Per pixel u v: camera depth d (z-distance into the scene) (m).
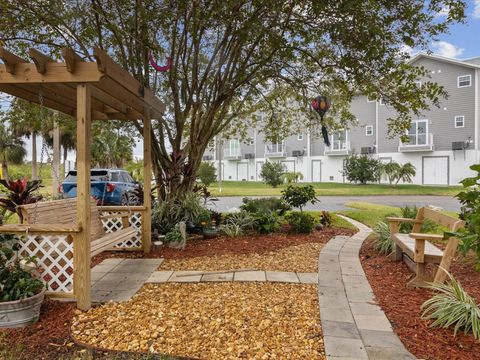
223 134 10.73
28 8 5.39
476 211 2.11
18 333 2.82
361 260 5.13
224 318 3.10
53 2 5.34
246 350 2.56
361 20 5.04
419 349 2.56
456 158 23.39
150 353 2.51
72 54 3.09
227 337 2.76
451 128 23.55
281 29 5.70
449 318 2.83
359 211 10.72
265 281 4.12
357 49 5.48
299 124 10.51
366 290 3.84
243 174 36.72
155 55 6.10
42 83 3.37
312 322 3.03
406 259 4.69
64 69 3.21
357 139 28.06
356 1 4.65
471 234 2.15
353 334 2.81
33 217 3.83
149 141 5.56
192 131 7.43
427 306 3.25
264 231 6.80
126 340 2.71
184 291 3.79
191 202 7.10
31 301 2.94
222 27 6.27
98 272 4.52
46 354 2.51
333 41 5.65
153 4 5.52
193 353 2.52
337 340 2.71
